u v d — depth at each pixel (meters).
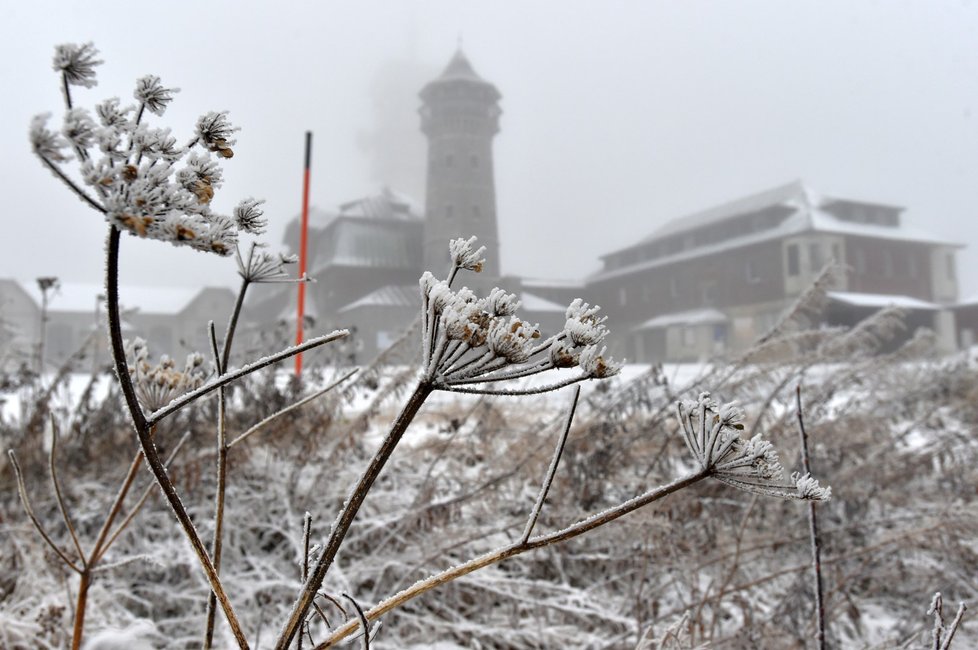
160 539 3.60
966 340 48.78
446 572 1.15
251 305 66.25
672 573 3.23
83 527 3.58
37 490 3.80
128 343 1.59
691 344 48.69
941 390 5.49
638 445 4.02
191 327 63.53
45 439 4.29
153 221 0.74
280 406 3.90
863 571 3.48
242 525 3.70
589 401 4.34
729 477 1.11
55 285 5.15
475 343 0.97
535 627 3.10
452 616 3.12
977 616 2.81
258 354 4.36
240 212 1.04
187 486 3.38
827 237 45.41
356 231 55.84
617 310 58.44
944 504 3.89
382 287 53.97
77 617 1.80
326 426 3.89
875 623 3.46
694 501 3.55
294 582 3.05
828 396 4.41
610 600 3.34
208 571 1.08
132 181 0.77
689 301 52.28
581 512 3.46
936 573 3.39
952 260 51.47
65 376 4.54
